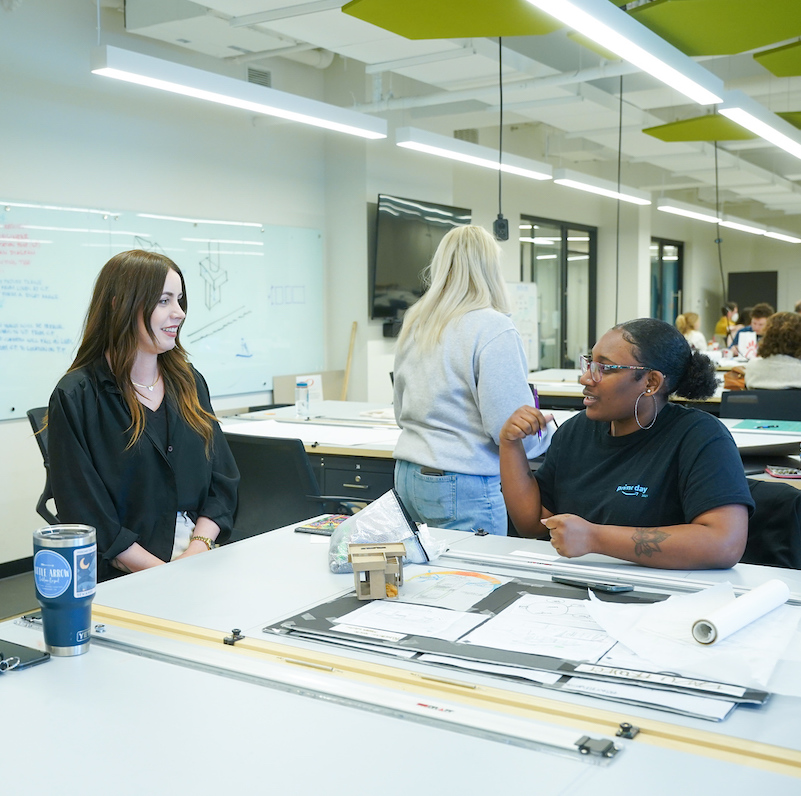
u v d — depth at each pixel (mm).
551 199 9508
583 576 1356
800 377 4543
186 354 2043
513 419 1666
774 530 1769
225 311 5617
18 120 4316
